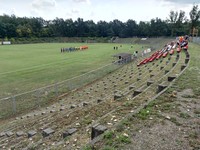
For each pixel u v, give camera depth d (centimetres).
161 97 842
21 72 2644
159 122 618
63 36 13325
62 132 680
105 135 544
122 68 2861
